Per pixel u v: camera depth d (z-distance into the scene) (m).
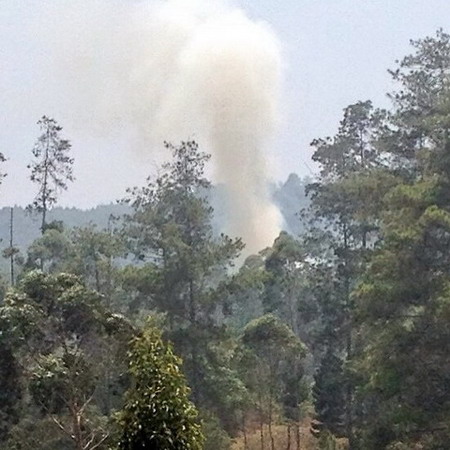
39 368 45.81
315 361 103.62
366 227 89.00
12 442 47.34
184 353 73.62
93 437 46.34
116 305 77.62
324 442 72.31
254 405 79.62
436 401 55.62
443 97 71.44
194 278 75.62
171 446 16.97
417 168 79.25
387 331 57.09
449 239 59.16
